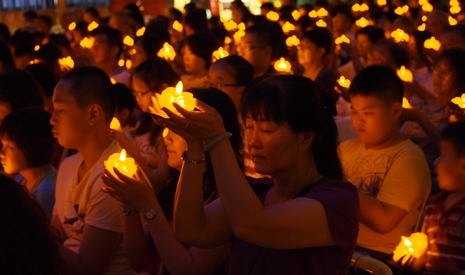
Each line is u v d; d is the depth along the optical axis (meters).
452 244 3.32
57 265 2.17
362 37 8.79
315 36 6.98
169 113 2.04
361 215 3.59
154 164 4.84
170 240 2.77
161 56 6.51
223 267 2.82
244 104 2.30
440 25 9.41
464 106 4.29
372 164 3.80
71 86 3.49
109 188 2.80
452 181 3.33
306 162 2.33
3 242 2.03
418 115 4.47
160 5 18.34
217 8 17.61
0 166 4.78
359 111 3.78
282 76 2.28
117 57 8.30
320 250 2.21
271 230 2.10
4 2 21.73
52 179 4.08
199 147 2.21
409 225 3.75
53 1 21.33
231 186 2.08
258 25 6.55
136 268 3.16
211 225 2.39
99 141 3.56
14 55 8.67
